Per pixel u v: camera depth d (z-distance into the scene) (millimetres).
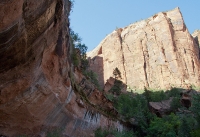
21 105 13531
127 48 110000
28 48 11156
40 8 10562
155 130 34969
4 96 11953
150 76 96562
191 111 42344
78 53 30031
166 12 121438
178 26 111688
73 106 20266
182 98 52188
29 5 9633
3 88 11523
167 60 98312
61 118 18672
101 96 30406
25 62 11594
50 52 14812
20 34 9914
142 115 40625
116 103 43844
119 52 108812
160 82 92250
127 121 36688
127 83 96688
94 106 26844
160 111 48094
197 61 101625
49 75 15422
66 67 17938
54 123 17906
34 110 14844
